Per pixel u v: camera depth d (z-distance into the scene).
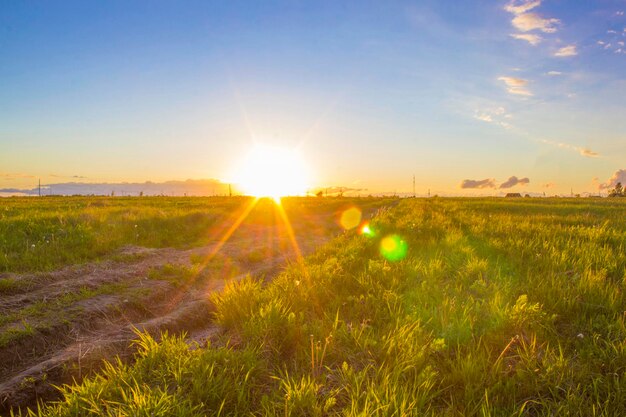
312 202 43.72
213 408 3.33
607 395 3.33
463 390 3.58
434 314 4.98
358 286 6.52
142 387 3.51
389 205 41.25
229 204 33.19
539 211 24.34
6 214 17.25
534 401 3.23
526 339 4.34
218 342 4.72
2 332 4.90
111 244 10.88
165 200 45.78
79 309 5.77
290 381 3.68
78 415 3.22
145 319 6.08
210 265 9.61
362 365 4.04
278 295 5.85
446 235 11.16
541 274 6.37
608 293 5.26
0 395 3.66
